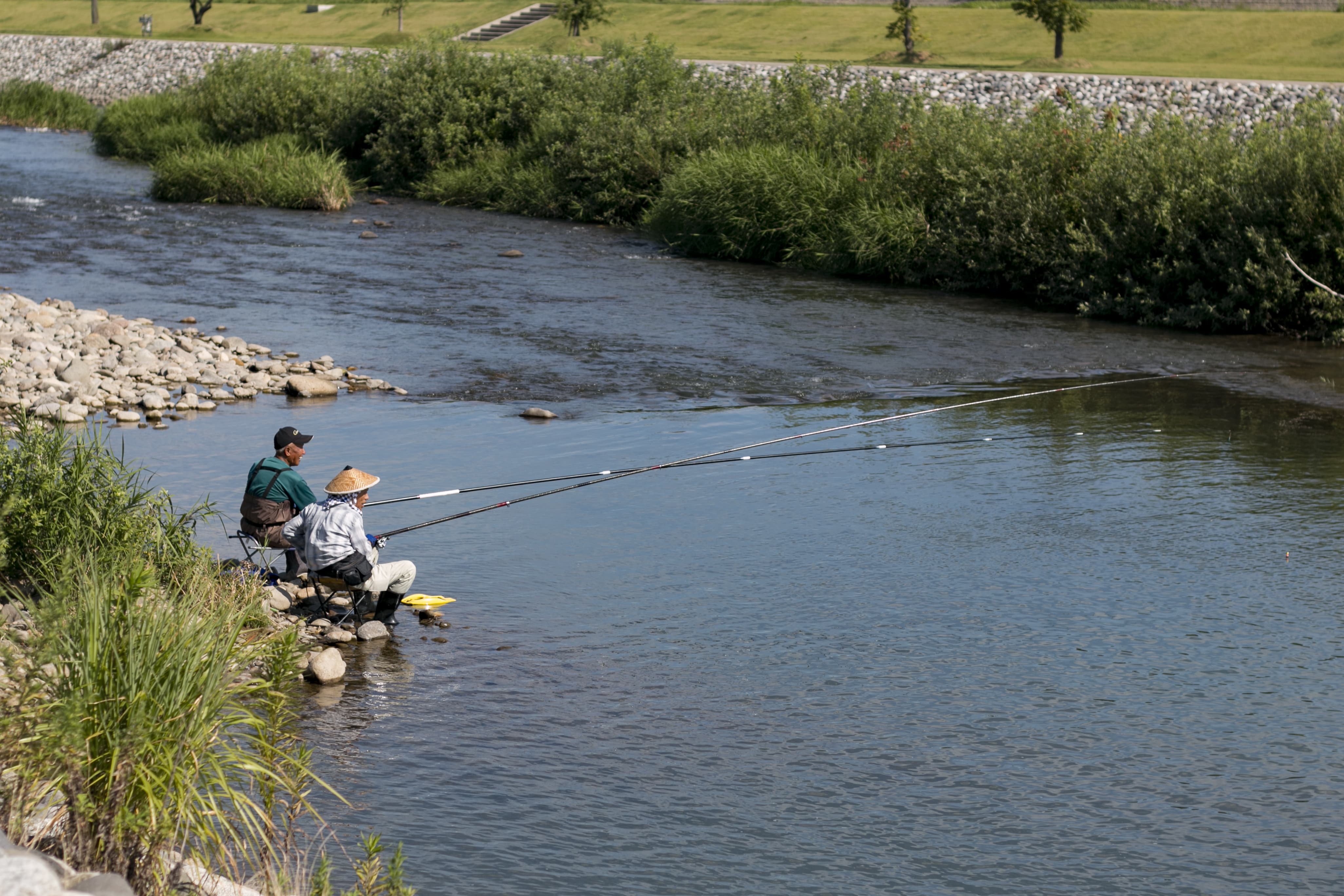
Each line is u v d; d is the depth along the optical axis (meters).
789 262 26.61
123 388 14.34
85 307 19.75
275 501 8.92
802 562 9.61
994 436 13.63
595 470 12.09
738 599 8.83
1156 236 21.27
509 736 6.75
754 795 6.20
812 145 28.84
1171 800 6.21
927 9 69.62
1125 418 14.59
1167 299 21.34
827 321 20.59
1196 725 7.01
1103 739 6.82
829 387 16.09
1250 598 8.97
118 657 4.88
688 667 7.68
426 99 37.38
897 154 26.34
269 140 39.75
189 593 6.75
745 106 32.47
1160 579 9.34
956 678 7.59
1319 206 20.06
